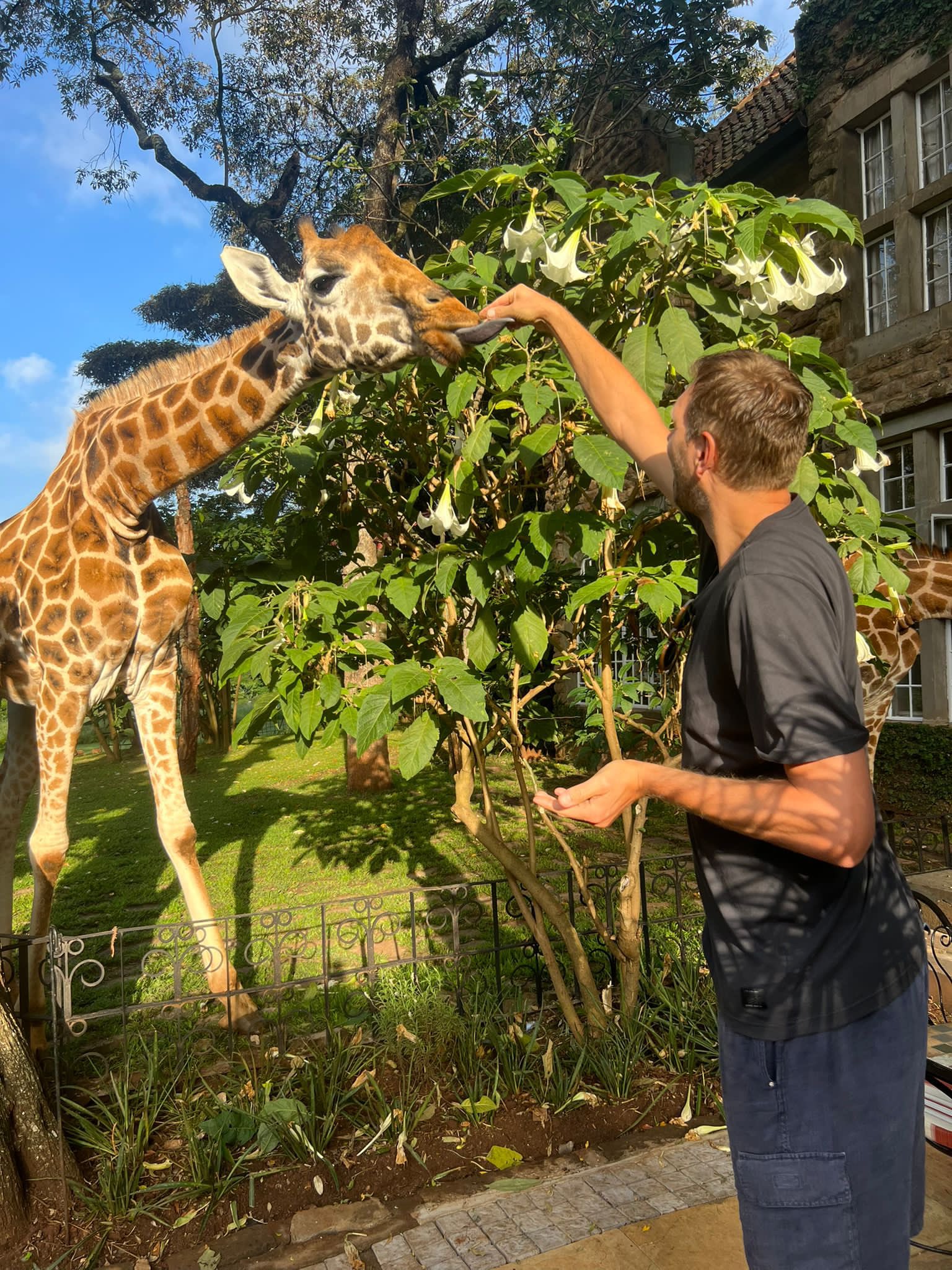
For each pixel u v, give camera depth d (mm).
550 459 3385
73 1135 2896
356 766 9773
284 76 15047
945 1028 2350
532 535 2662
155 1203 2615
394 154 12836
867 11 8242
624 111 11656
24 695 4059
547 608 3838
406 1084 3061
